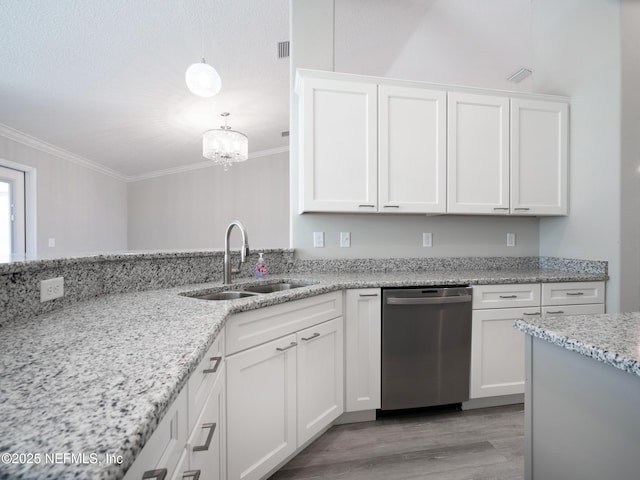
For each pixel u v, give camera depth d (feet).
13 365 1.85
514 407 6.34
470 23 8.88
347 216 7.55
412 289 5.84
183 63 9.50
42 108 10.80
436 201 6.78
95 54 8.53
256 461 3.98
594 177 7.01
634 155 6.63
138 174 19.95
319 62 7.22
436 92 6.78
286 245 19.54
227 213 20.11
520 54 10.38
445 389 5.97
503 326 6.23
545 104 7.34
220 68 10.31
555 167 7.42
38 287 3.09
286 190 19.58
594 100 7.01
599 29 6.90
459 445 5.17
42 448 1.08
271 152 19.81
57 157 14.38
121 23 7.61
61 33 7.64
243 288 5.44
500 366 6.22
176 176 20.21
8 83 9.30
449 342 5.97
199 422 2.56
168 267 5.06
